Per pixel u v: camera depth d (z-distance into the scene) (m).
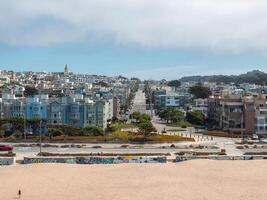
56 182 118.56
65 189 110.69
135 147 184.38
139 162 151.88
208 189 110.44
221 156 157.75
